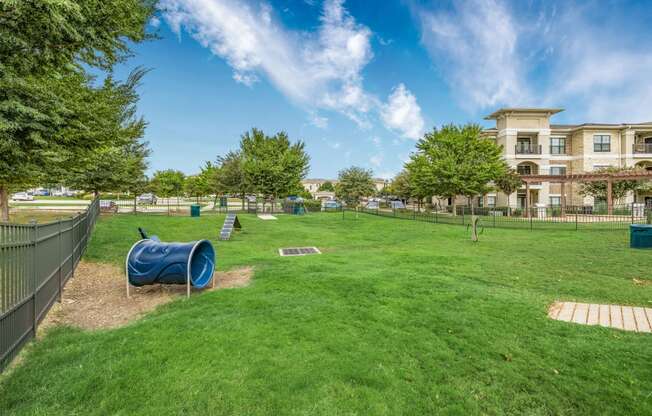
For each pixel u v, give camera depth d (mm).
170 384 3389
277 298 6094
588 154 35750
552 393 3295
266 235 17109
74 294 6840
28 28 5043
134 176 24625
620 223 22047
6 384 3461
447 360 3893
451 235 17188
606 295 6379
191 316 5238
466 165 26906
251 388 3326
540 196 35656
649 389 3316
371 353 4016
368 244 14539
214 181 36562
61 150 7480
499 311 5414
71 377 3543
